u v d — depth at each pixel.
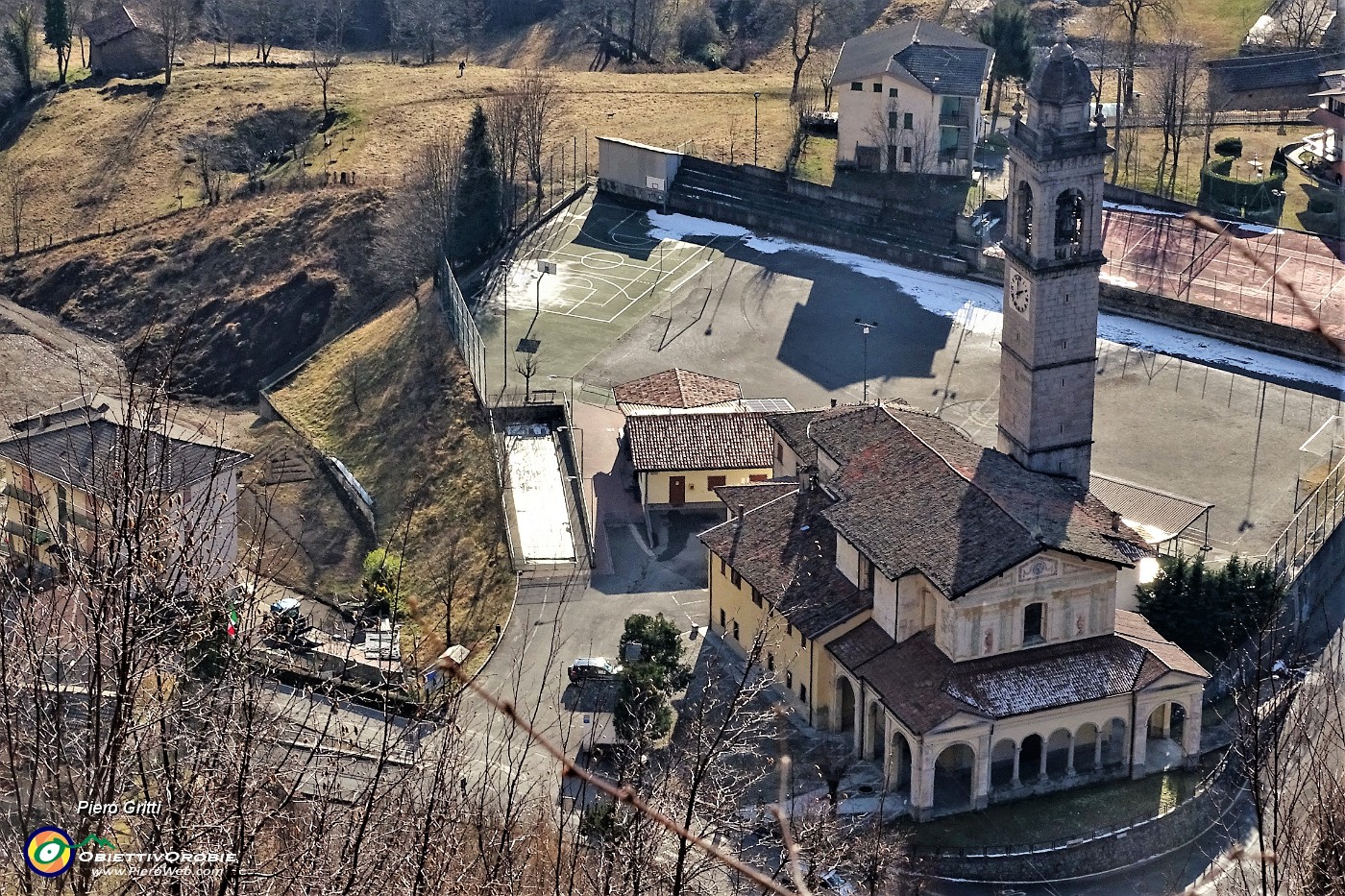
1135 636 113.38
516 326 174.00
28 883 44.75
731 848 82.25
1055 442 124.62
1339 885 54.41
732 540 123.69
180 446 112.00
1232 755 112.56
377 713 96.75
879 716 112.19
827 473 124.69
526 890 58.25
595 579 136.12
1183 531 130.12
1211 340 164.50
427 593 139.50
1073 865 105.06
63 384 185.62
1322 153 191.62
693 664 123.81
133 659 45.81
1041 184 117.25
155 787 52.44
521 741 112.38
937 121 191.38
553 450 153.00
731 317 175.25
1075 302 121.06
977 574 106.75
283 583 141.88
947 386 160.88
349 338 184.50
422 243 188.12
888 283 180.25
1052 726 108.31
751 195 196.62
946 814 107.75
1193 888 98.25
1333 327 159.62
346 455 163.62
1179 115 198.75
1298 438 148.12
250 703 47.97
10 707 46.47
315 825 52.44
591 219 197.00
